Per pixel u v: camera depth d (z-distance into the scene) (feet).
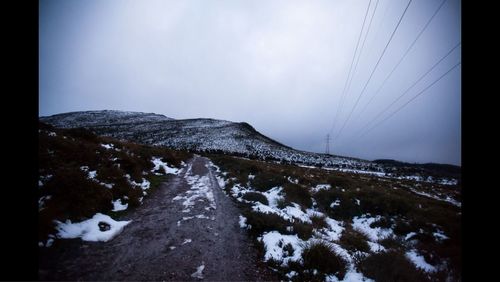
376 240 27.48
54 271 12.82
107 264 14.52
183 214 26.08
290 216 29.09
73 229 17.17
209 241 19.99
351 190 46.14
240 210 30.48
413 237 28.17
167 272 14.64
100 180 26.17
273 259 17.74
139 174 35.83
